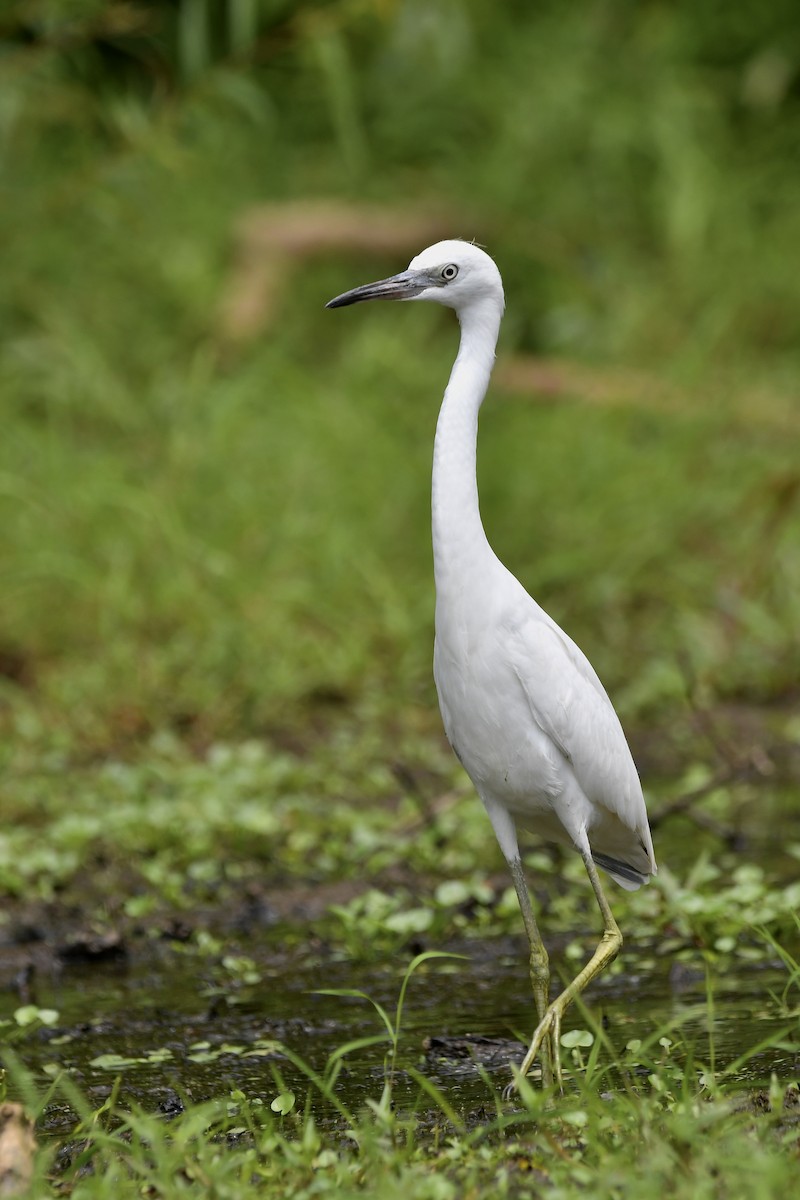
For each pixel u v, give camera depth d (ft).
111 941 27.30
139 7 57.82
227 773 35.91
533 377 55.88
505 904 28.30
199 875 30.35
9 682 41.78
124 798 34.40
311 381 54.34
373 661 43.96
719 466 50.90
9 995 25.68
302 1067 19.01
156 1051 22.58
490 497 50.03
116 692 40.70
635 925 27.37
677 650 40.93
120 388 51.90
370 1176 16.40
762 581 45.70
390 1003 24.38
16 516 45.55
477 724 21.38
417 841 31.58
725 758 35.81
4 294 55.57
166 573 44.50
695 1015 21.45
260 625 43.62
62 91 52.65
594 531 48.67
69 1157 18.34
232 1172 16.92
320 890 30.32
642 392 54.60
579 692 21.38
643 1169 15.57
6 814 33.73
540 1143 16.89
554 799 21.53
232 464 48.98
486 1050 21.81
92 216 57.98
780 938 25.98
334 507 47.78
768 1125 16.89
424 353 59.21
